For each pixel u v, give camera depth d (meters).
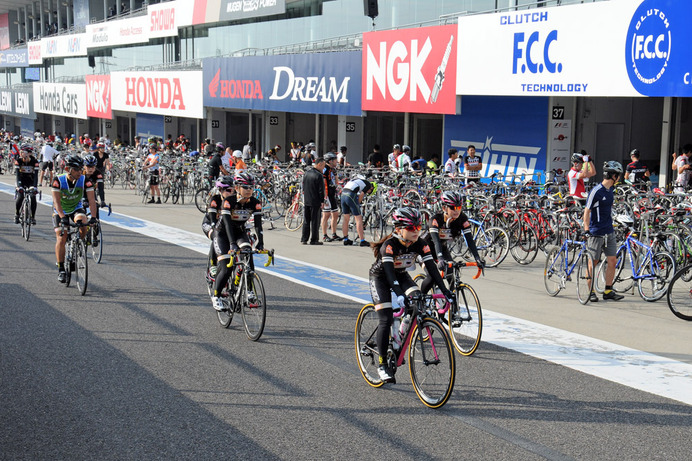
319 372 6.75
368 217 15.43
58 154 26.84
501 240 11.94
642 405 5.91
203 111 30.27
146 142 32.72
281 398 6.05
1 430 5.30
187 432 5.31
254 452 4.98
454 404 5.93
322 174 14.34
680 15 12.46
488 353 7.34
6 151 35.50
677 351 7.39
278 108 25.02
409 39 18.77
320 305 9.37
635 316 8.77
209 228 8.48
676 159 15.13
